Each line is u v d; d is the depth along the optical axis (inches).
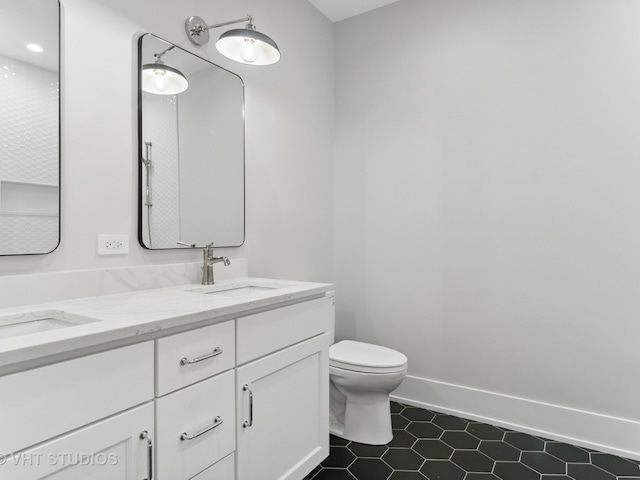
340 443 77.0
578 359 77.8
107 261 57.4
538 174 81.6
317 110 102.9
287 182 92.3
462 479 65.1
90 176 55.2
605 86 75.0
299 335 60.5
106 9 57.2
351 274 106.7
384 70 101.3
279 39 89.4
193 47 70.5
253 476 51.6
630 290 73.1
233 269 76.9
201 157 71.1
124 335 36.1
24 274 48.7
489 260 87.2
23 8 48.6
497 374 86.4
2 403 28.6
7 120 47.2
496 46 86.2
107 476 35.2
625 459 71.6
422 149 95.7
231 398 48.3
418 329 96.6
